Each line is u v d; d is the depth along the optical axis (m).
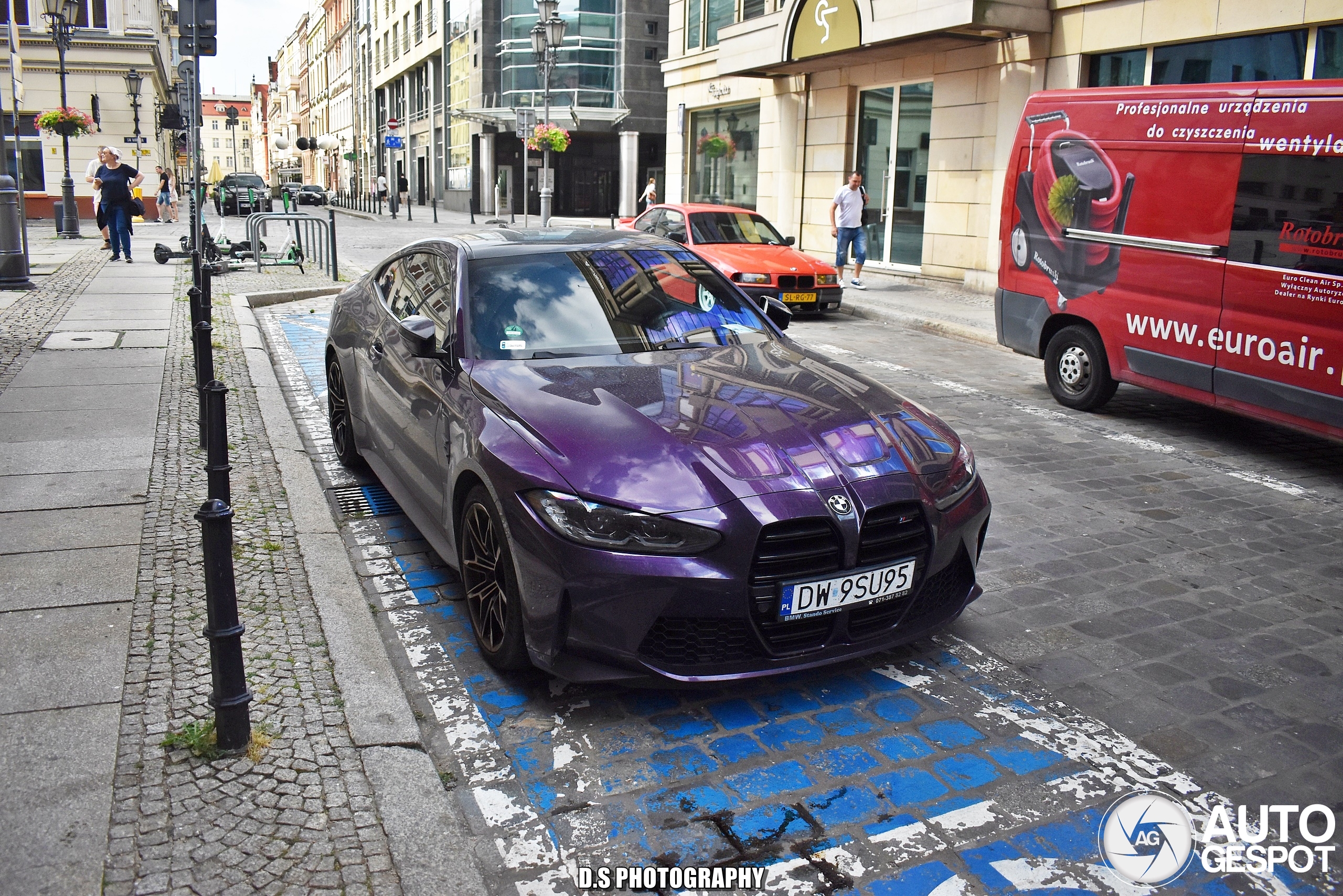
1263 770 3.06
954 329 11.99
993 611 4.21
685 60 24.19
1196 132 6.79
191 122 11.77
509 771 2.96
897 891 2.48
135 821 2.52
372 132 72.56
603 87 42.81
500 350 4.10
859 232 15.84
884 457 3.40
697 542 3.04
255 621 3.68
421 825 2.59
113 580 3.95
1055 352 8.25
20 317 10.41
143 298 12.19
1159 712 3.39
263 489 5.20
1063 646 3.88
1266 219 6.34
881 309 13.42
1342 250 5.88
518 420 3.49
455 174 52.91
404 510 4.54
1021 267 8.47
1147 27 12.55
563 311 4.33
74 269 15.35
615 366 3.99
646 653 3.12
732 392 3.72
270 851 2.44
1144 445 7.05
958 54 15.62
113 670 3.25
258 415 6.75
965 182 15.67
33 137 34.88
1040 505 5.65
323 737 2.95
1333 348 5.97
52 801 2.57
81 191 34.97
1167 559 4.84
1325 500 5.85
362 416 5.24
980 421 7.68
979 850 2.64
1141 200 7.22
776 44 17.84
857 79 18.23
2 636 3.46
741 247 13.50
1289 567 4.77
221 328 10.23
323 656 3.46
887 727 3.26
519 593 3.28
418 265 5.07
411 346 4.10
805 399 3.70
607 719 3.27
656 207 14.91
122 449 5.76
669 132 25.69
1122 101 7.39
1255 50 11.47
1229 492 5.99
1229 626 4.09
